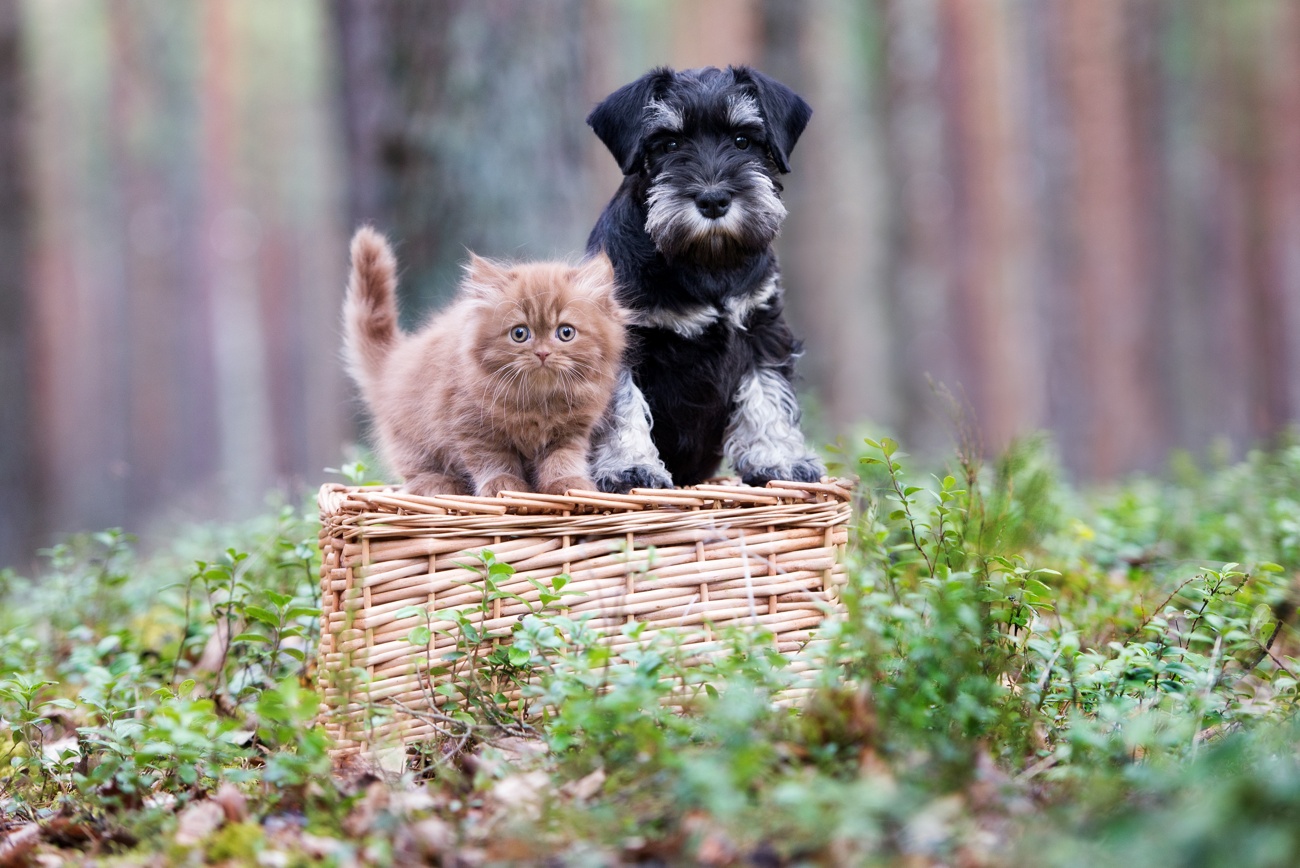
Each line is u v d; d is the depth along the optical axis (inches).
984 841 157.8
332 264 1504.7
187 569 346.9
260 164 1756.9
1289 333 1255.5
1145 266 1192.8
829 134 1106.7
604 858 157.4
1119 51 1155.9
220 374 1840.6
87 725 252.2
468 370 247.1
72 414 1855.3
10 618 324.2
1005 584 221.5
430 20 448.1
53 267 1648.6
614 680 200.4
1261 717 201.9
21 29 761.0
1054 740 198.1
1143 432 1142.3
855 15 1117.7
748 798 165.5
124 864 175.0
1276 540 309.7
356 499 220.2
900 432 946.1
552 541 225.6
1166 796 162.9
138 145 1685.5
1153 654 224.4
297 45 1540.4
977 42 1185.4
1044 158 1135.6
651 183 270.1
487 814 177.9
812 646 222.5
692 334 271.0
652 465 262.2
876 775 165.2
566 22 464.1
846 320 1173.7
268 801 189.9
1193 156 1279.5
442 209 447.5
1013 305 1207.6
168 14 1571.1
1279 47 1242.0
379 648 220.2
